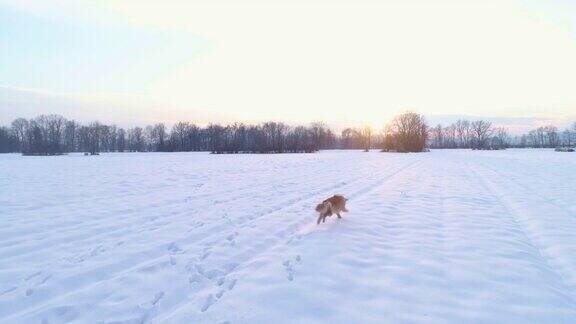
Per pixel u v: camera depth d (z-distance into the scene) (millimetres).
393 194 13836
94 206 11438
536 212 10258
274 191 14516
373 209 10656
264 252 6855
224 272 5867
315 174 22422
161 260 6320
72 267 6086
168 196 13352
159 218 9672
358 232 8062
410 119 92875
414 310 4555
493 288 5184
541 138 150750
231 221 9180
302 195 13430
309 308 4609
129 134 133125
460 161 40562
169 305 4805
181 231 8297
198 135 120938
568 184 16938
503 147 129500
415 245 7148
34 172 25453
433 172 24719
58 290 5270
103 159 53000
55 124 124062
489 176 21625
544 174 22594
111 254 6711
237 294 4992
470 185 17047
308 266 6000
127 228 8641
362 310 4559
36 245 7285
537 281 5414
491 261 6242
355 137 144875
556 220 9242
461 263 6152
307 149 99750
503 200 12727
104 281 5508
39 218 9742
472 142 138625
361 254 6598
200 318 4375
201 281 5527
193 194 13812
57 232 8312
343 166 30594
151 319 4445
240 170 25969
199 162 39406
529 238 7852
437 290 5125
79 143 127625
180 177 20688
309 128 120688
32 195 13828
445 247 7043
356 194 13906
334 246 7031
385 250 6852
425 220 9234
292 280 5457
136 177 20875
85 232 8258
